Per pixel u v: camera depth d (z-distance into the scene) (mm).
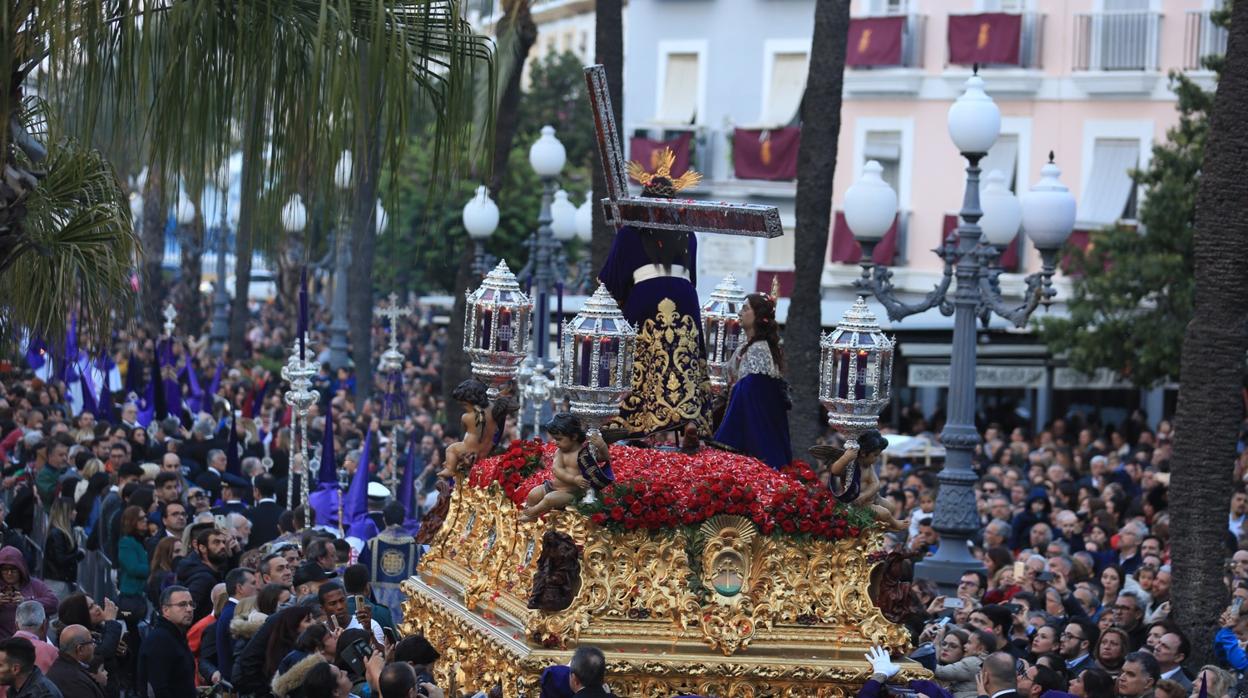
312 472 34719
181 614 19500
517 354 17391
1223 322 22875
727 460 15484
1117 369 53469
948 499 27938
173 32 13602
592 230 34344
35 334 15516
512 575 15547
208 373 57625
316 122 13734
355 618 18828
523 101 97688
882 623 15070
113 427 35688
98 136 14734
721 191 70500
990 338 55562
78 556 26609
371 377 61938
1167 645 20281
